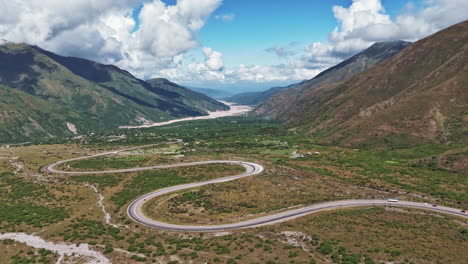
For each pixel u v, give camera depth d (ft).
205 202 406.21
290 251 244.22
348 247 246.88
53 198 419.13
